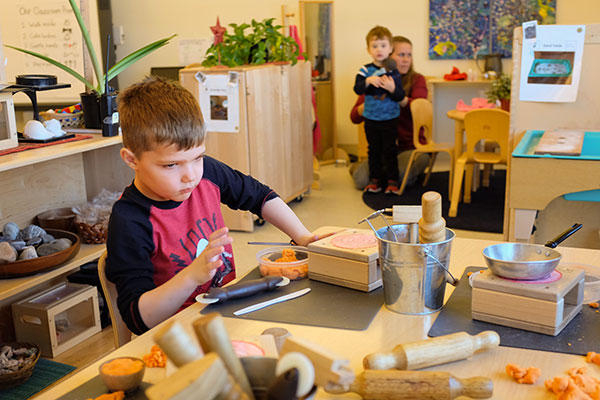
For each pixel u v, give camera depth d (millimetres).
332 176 5535
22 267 2109
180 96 1200
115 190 2740
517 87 2641
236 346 870
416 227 1118
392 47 4934
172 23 6332
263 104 3908
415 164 4992
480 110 4020
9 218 2400
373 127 4711
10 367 2020
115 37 6426
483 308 1001
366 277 1144
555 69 2576
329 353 686
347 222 4062
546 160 2125
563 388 779
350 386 792
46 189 2570
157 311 1100
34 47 5902
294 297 1134
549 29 2541
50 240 2348
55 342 2285
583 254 1282
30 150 2156
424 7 5805
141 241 1253
